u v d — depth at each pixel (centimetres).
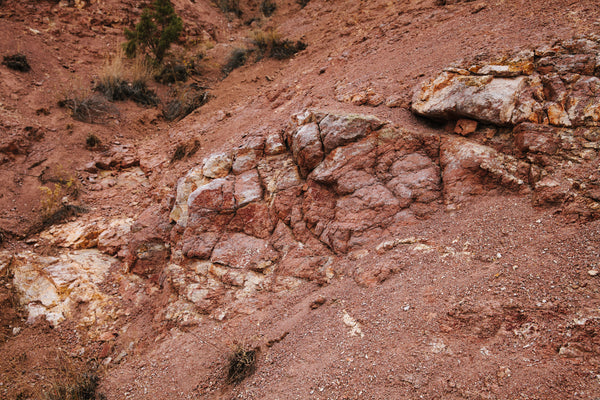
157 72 1141
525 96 454
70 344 522
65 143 854
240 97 930
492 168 436
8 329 539
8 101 882
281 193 547
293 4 1505
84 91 984
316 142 534
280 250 504
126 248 646
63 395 439
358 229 468
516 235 377
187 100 1012
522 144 430
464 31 650
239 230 545
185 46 1314
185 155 767
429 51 647
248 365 387
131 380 445
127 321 546
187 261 542
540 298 314
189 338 462
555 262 335
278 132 618
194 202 568
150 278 604
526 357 284
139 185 787
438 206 454
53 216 705
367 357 334
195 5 1496
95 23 1266
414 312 352
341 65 784
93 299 575
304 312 421
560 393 256
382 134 515
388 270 409
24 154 800
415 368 307
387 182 492
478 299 335
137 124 969
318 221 502
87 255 643
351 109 591
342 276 441
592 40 467
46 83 994
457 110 484
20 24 1116
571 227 357
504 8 659
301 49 1036
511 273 343
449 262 386
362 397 306
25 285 588
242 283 492
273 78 952
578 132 412
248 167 601
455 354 306
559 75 454
